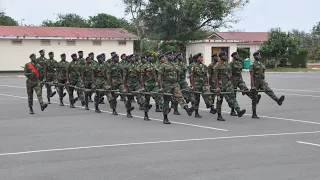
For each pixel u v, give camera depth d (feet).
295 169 24.88
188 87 51.19
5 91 76.48
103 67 50.24
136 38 148.36
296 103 59.06
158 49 174.09
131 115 47.57
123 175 23.76
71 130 38.42
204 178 23.11
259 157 27.76
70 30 143.43
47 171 24.63
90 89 53.16
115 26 182.60
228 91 44.93
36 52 133.18
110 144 32.07
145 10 170.71
